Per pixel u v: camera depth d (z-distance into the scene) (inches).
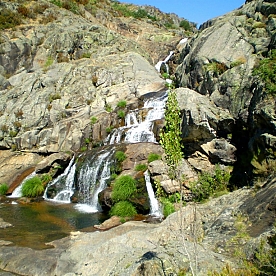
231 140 610.9
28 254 461.4
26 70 1293.1
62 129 1035.9
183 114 630.5
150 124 919.7
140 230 474.3
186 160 667.4
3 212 714.8
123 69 1280.8
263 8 707.4
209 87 679.1
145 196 652.1
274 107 494.3
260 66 576.4
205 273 302.4
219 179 600.4
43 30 1444.4
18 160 1003.9
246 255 343.3
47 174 909.8
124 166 778.2
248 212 435.5
